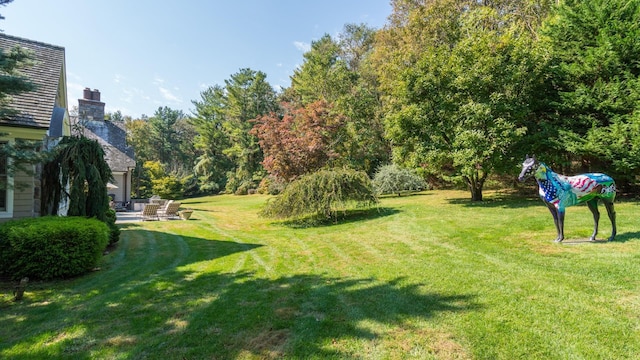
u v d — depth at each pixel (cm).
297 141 1583
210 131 4016
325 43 3203
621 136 952
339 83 2611
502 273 440
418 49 1839
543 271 434
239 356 266
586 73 1080
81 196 699
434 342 277
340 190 1089
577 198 565
